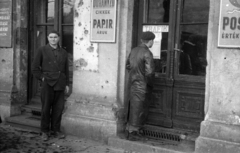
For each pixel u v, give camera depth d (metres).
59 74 5.62
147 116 5.18
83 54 5.86
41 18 7.09
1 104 7.02
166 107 5.45
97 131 5.57
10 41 6.93
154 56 5.58
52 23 6.89
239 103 4.34
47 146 5.29
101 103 5.62
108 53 5.57
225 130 4.40
